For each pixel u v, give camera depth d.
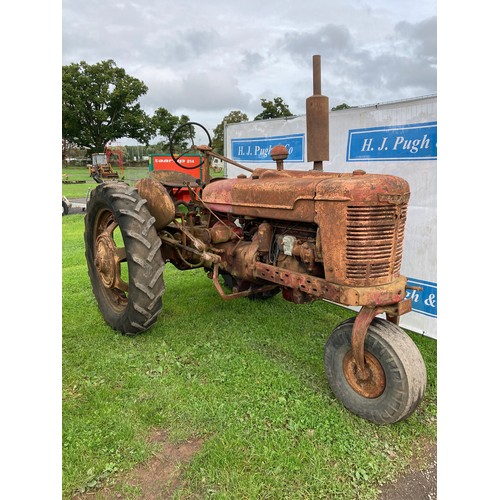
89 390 2.89
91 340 3.66
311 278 2.77
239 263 3.54
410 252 4.22
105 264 3.81
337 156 4.77
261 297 4.73
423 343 3.97
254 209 3.22
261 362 3.31
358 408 2.64
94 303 4.63
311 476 2.16
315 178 2.86
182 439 2.42
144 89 46.72
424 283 4.14
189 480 2.13
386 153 4.29
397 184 2.50
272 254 3.29
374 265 2.51
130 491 2.06
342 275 2.55
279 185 2.96
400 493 2.10
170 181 4.41
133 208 3.47
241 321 4.15
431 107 3.88
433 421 2.67
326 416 2.65
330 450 2.35
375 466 2.25
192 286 5.31
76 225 11.04
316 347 3.63
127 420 2.56
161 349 3.49
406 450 2.40
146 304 3.46
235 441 2.37
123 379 3.05
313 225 2.86
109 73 45.00
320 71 3.01
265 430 2.50
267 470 2.19
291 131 5.48
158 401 2.74
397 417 2.46
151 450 2.33
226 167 6.61
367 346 2.55
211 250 3.75
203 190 3.95
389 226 2.52
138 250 3.40
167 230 4.12
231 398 2.81
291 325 4.10
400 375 2.41
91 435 2.44
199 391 2.89
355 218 2.46
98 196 3.77
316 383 3.05
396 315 2.61
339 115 4.67
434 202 3.97
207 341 3.69
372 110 4.35
